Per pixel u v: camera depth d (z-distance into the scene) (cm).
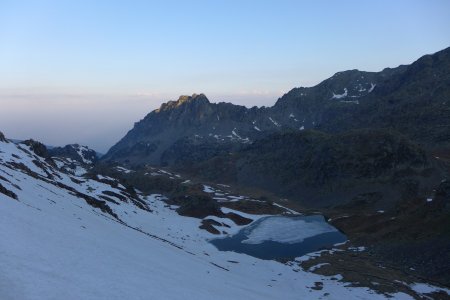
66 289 2350
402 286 6981
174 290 3269
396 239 10406
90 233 4356
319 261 9050
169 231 10956
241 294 4509
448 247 8694
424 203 12519
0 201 3688
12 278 2217
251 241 11606
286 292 6206
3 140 12169
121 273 3125
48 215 4316
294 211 18325
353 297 6291
